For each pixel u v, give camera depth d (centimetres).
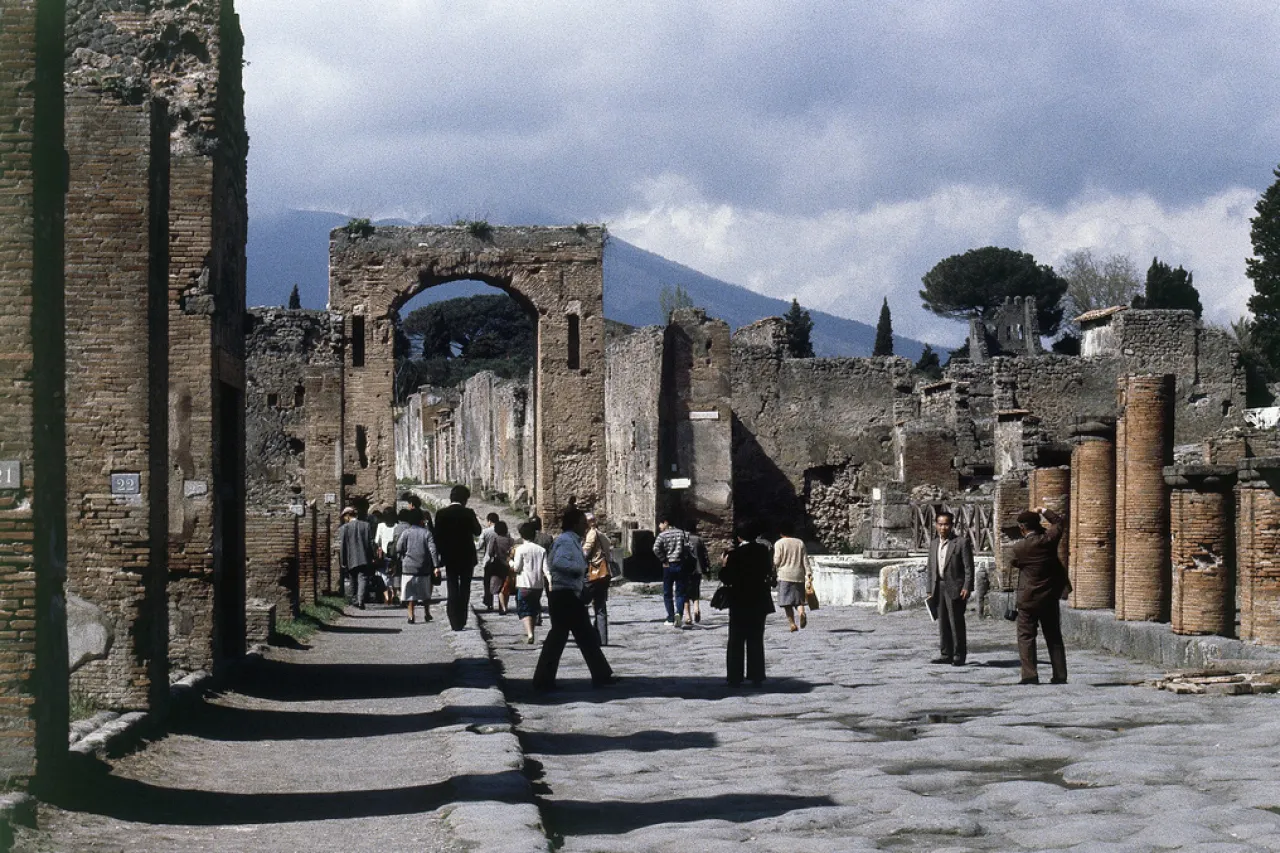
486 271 5603
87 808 970
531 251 5638
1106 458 2547
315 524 3025
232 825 938
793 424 5981
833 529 5984
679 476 5009
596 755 1308
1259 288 8281
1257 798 1024
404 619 3009
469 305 15200
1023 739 1344
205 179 1758
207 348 1738
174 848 859
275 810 995
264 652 2108
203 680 1612
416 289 5572
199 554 1709
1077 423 2577
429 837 895
